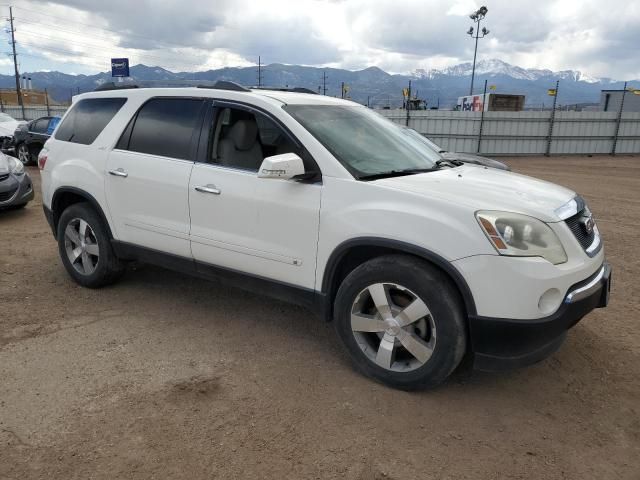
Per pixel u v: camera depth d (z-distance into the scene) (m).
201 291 4.99
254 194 3.69
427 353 3.19
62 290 4.95
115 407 3.09
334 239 3.38
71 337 3.98
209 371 3.53
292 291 3.67
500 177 3.92
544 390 3.42
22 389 3.26
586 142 27.39
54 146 5.06
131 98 4.57
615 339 4.19
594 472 2.66
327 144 3.56
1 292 4.87
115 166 4.47
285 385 3.38
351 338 3.46
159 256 4.33
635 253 6.90
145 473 2.56
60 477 2.53
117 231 4.57
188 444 2.78
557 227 3.12
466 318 3.12
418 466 2.67
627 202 11.59
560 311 3.02
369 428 2.96
